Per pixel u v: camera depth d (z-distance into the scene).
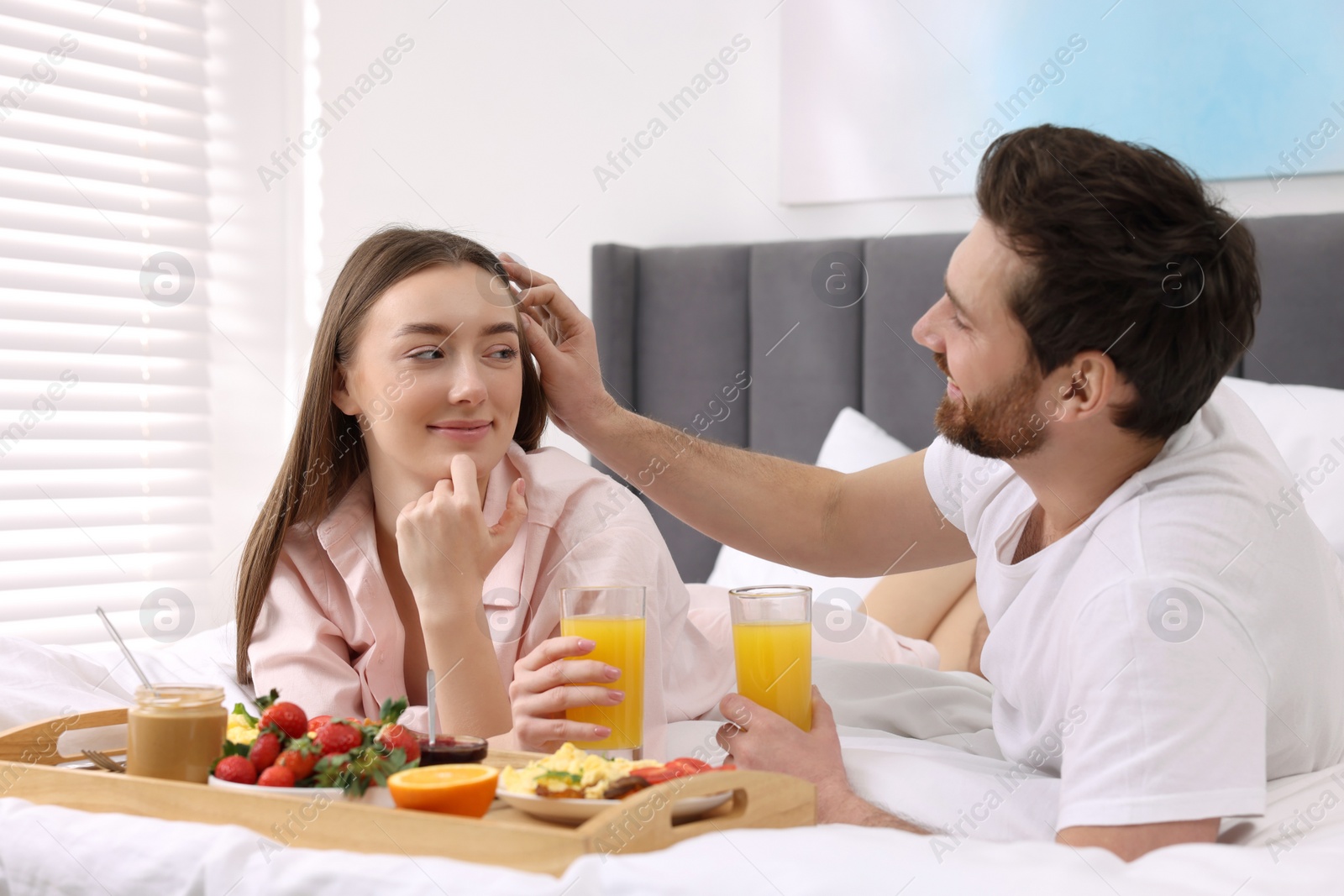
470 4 2.98
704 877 0.71
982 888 0.70
